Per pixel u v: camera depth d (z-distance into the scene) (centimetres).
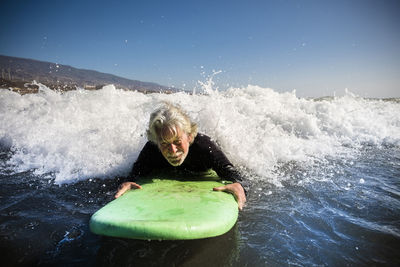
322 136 426
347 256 146
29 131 371
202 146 229
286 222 182
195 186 215
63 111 427
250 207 206
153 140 211
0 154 329
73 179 259
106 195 226
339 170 298
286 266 137
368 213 197
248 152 319
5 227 169
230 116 371
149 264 135
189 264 135
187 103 396
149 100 485
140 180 232
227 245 153
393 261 142
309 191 239
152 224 143
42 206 202
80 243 152
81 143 321
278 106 498
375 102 615
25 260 138
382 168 305
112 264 134
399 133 442
